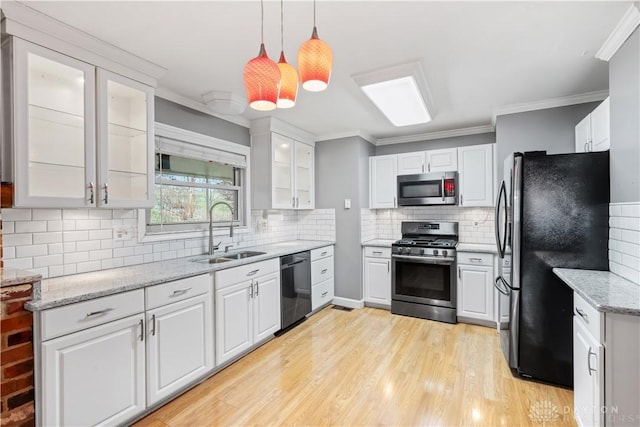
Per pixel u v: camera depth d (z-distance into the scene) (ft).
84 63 6.17
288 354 9.00
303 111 10.73
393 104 9.14
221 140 10.59
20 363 4.74
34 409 4.85
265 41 6.35
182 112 9.37
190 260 8.98
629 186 5.88
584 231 7.06
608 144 6.86
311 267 12.07
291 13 5.43
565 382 7.19
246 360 8.64
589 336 5.10
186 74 7.84
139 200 7.17
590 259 7.01
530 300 7.48
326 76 4.15
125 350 5.90
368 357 8.77
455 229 13.00
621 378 4.53
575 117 9.34
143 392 6.17
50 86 6.11
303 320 11.74
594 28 5.89
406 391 7.13
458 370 8.02
